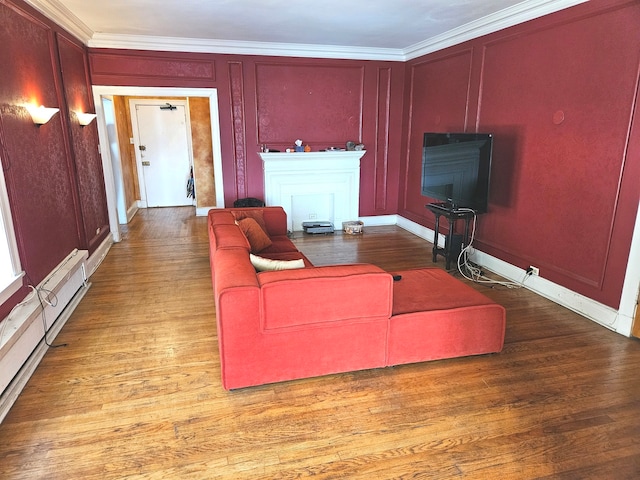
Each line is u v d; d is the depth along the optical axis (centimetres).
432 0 369
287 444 205
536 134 383
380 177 655
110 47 520
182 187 837
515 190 413
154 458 196
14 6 302
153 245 554
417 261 489
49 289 310
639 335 302
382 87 621
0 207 256
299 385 252
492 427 217
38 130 335
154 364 274
